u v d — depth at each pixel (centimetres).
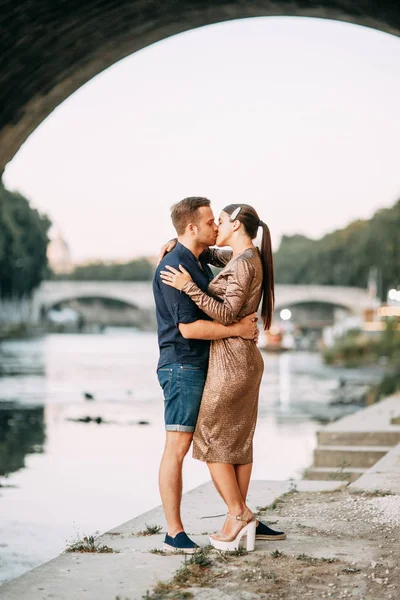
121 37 953
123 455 1412
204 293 515
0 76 880
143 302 12412
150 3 873
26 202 11669
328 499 721
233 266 522
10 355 5662
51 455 1409
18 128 1027
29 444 1541
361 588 465
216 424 525
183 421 525
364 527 610
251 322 525
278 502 711
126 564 509
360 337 5297
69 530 891
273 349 7000
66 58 938
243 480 543
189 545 532
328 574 489
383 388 2891
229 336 518
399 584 472
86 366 4425
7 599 443
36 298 12231
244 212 537
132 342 9238
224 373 518
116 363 4728
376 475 841
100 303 16812
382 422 1299
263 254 541
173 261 523
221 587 465
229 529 534
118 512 979
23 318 11769
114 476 1213
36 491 1102
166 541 537
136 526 614
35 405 2327
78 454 1423
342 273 16288
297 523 625
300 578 482
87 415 2061
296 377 3675
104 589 461
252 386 527
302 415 2130
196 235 531
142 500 1047
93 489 1114
